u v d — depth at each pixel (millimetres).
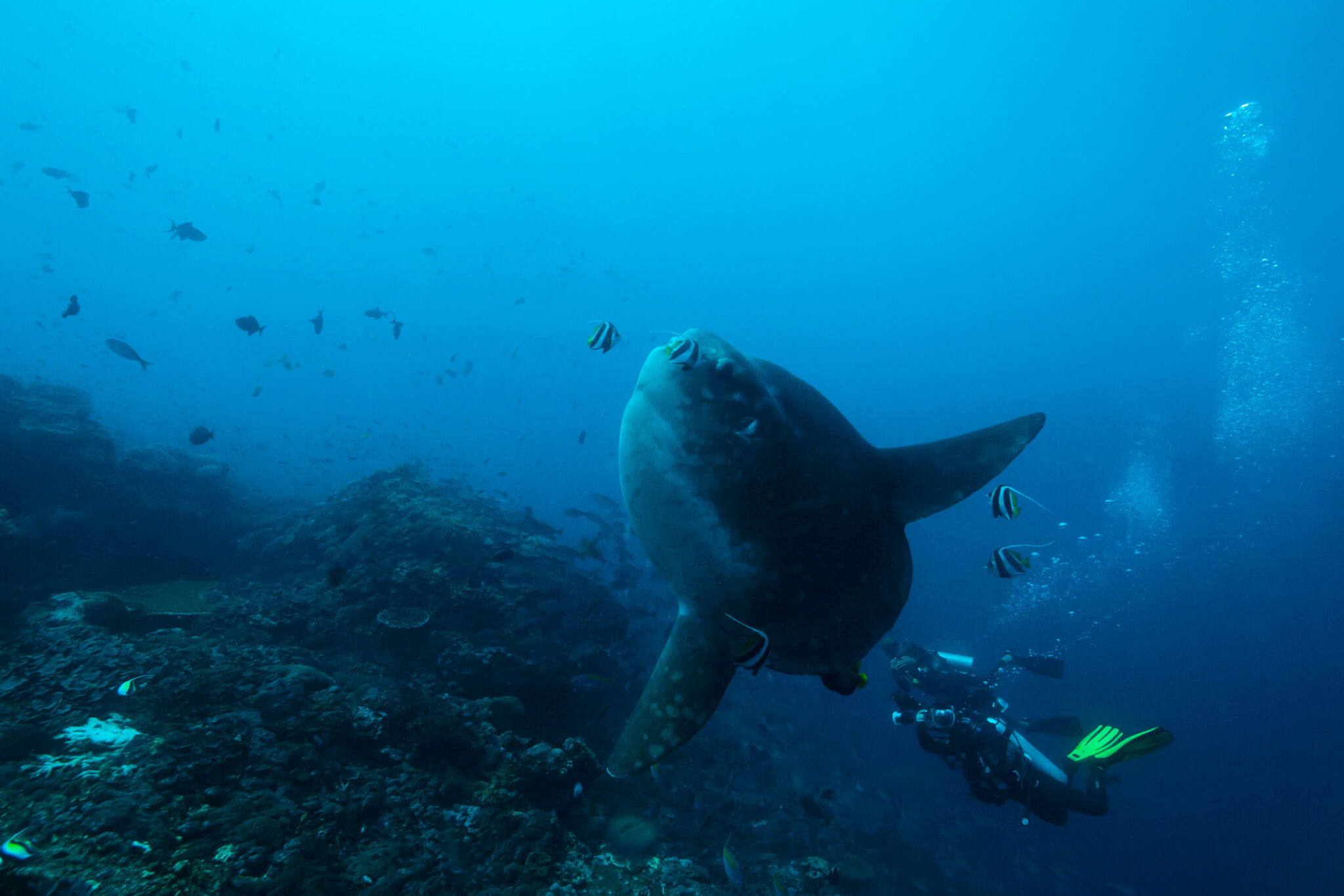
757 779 8742
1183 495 30062
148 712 4211
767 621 1586
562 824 4887
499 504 12016
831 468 1747
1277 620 22141
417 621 6441
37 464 7910
